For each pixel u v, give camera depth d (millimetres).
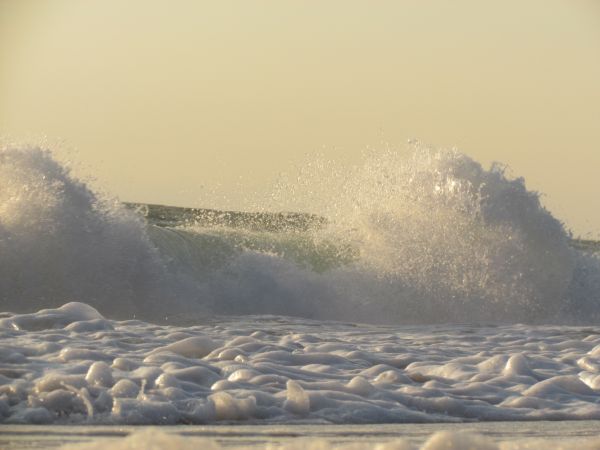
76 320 26391
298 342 25984
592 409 17234
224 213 62719
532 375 20859
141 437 6707
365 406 15789
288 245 55094
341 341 30453
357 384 17250
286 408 15188
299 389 15312
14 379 16281
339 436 12906
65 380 15125
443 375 20797
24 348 20312
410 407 16734
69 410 14242
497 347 29062
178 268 50031
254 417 14703
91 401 14492
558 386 19000
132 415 13953
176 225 71562
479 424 15484
